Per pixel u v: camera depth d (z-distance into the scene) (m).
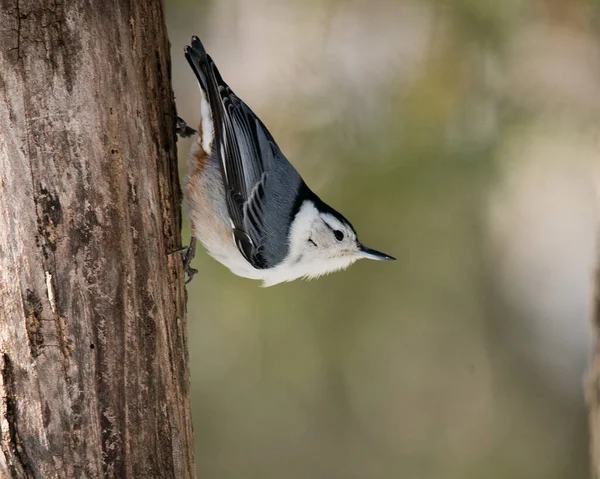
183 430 6.53
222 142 7.92
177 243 6.79
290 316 10.23
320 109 9.83
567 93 9.81
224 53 10.81
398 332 10.72
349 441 11.62
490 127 9.66
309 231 8.69
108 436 6.02
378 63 9.96
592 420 8.20
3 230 5.80
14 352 5.80
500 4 9.62
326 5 10.19
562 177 10.36
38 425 5.82
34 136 5.84
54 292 5.87
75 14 5.97
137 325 6.20
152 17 6.62
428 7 9.86
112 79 6.14
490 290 11.38
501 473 12.13
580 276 12.48
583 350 12.52
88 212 5.99
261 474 11.42
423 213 9.88
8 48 5.79
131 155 6.25
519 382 12.28
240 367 10.62
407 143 9.57
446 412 11.91
